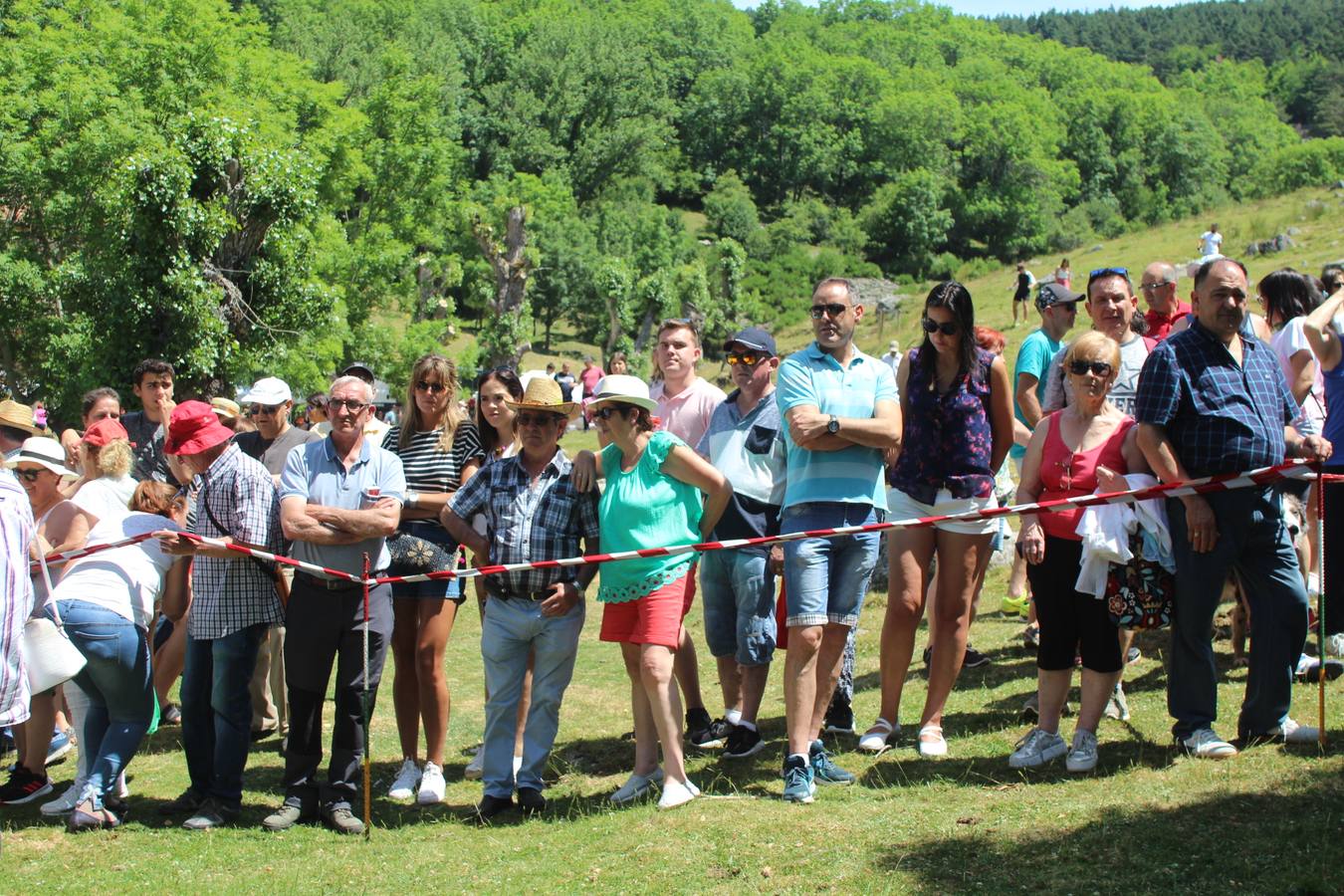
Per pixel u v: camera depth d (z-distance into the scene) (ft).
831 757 20.70
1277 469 17.39
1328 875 13.57
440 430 22.57
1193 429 18.02
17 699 16.01
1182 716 18.54
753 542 18.65
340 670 20.07
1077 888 14.08
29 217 102.01
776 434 21.75
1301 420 19.02
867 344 181.47
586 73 373.20
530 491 20.15
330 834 19.43
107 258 74.49
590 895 15.62
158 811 21.02
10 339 94.68
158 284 72.18
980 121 379.76
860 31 526.16
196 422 20.34
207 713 20.90
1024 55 511.40
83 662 18.90
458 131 315.99
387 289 132.26
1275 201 166.30
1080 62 487.20
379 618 20.22
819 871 15.48
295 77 131.44
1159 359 18.13
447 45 344.28
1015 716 22.11
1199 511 17.74
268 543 20.49
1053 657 19.03
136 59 112.98
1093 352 18.85
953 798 17.76
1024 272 124.77
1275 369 18.63
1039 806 16.85
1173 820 15.58
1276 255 120.06
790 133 403.34
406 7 340.18
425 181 154.10
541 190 283.38
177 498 22.26
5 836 19.79
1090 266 159.22
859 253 355.15
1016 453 29.55
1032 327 118.52
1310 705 19.88
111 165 96.63
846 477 19.39
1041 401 26.40
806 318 301.02
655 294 198.29
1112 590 18.34
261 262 75.97
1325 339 22.00
